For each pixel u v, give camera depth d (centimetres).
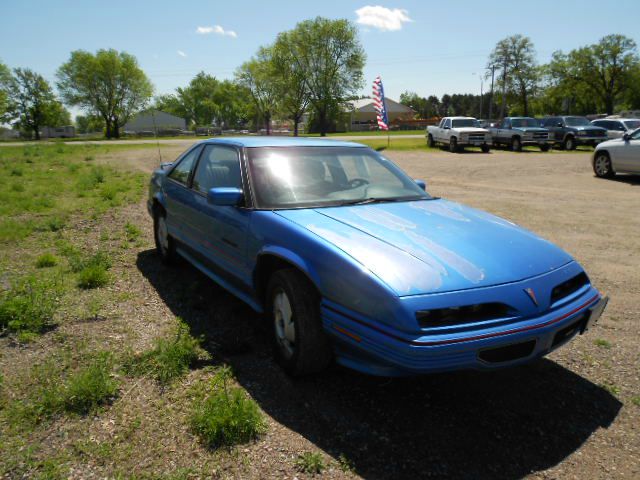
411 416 290
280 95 7081
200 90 12625
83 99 7344
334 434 269
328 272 290
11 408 278
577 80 8200
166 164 611
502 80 8206
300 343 306
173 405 288
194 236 459
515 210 941
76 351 346
